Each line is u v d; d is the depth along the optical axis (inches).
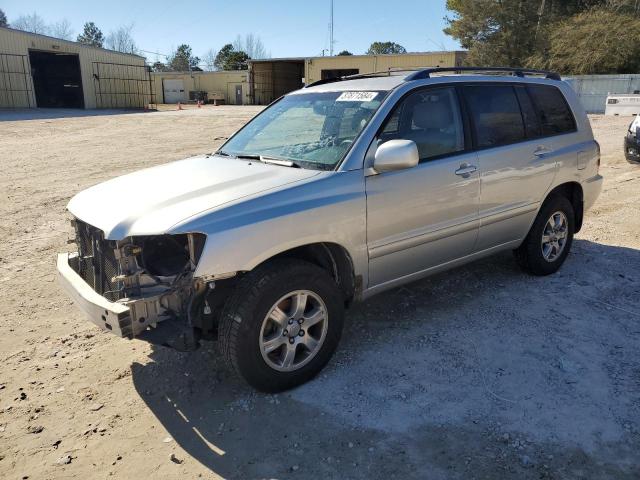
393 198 149.9
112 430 124.8
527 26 1549.0
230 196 129.3
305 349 140.3
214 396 136.9
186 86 2347.4
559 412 126.4
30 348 162.7
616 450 113.9
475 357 151.3
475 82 179.5
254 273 128.3
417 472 109.3
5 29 1317.7
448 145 167.3
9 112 1251.2
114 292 125.0
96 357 157.2
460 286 200.5
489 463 111.2
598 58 1322.6
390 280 158.9
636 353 151.6
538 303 185.0
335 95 171.9
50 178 436.8
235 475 110.0
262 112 193.5
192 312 127.1
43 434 123.6
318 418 127.0
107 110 1545.3
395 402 132.0
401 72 182.7
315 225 134.3
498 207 181.3
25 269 230.7
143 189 141.3
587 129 218.2
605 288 196.9
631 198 336.2
